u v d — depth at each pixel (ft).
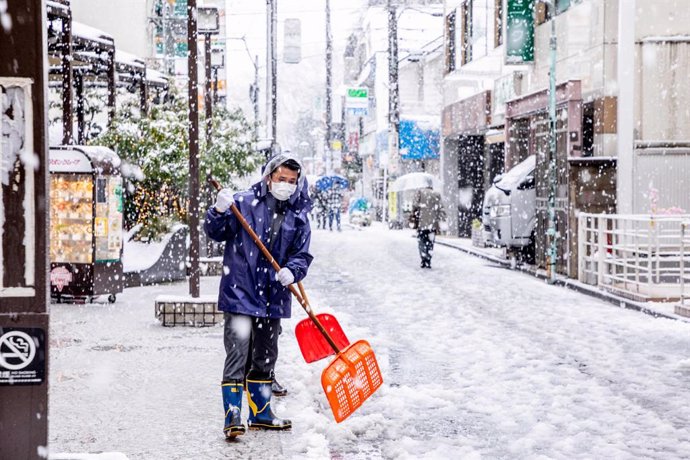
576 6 67.56
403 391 25.53
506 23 78.23
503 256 78.02
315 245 99.30
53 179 43.96
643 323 39.40
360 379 20.16
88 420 21.34
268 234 20.26
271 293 20.30
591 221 54.19
